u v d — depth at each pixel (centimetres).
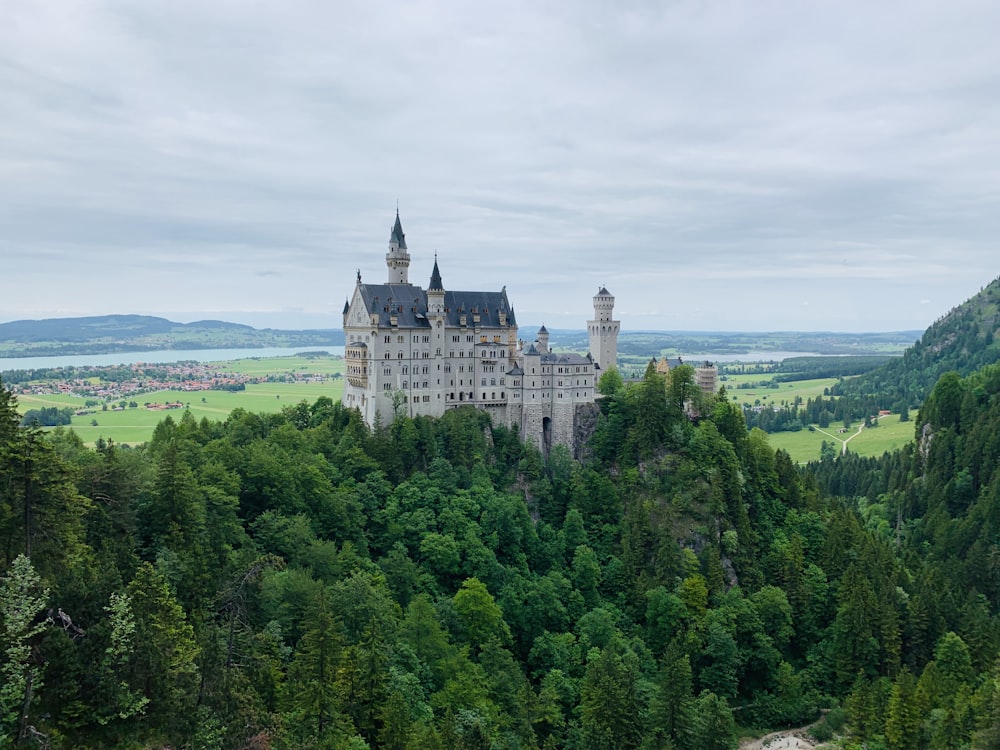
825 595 18812
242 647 9362
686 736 12281
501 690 13425
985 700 12544
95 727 7019
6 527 8200
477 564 17400
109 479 11706
